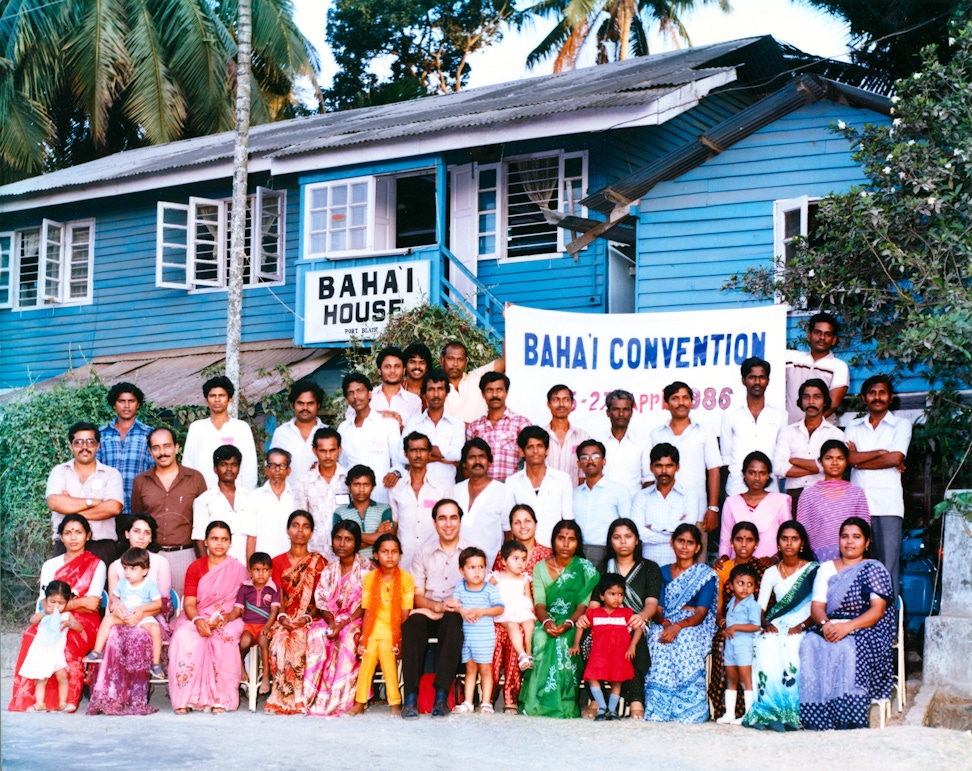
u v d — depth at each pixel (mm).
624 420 9539
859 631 7824
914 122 10234
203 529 9320
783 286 10570
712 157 13523
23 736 7301
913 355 9367
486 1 31875
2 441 13578
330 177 16594
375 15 31516
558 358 10367
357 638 8562
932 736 7129
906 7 19375
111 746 6938
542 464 9180
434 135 15375
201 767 6316
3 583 12820
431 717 8172
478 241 16266
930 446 9562
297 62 28812
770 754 6863
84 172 21297
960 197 9875
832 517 8625
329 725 7863
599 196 13789
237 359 14953
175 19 27531
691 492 8938
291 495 9609
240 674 8727
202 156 18734
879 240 9805
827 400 9578
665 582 8492
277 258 18031
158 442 9477
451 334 14109
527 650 8422
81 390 14234
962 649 8461
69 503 9383
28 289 20641
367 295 15953
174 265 18531
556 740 7270
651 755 6824
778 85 17828
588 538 8945
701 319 10227
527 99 16344
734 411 9555
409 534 9250
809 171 13094
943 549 8711
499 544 9094
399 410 10242
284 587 8773
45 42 27141
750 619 8086
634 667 8211
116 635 8492
